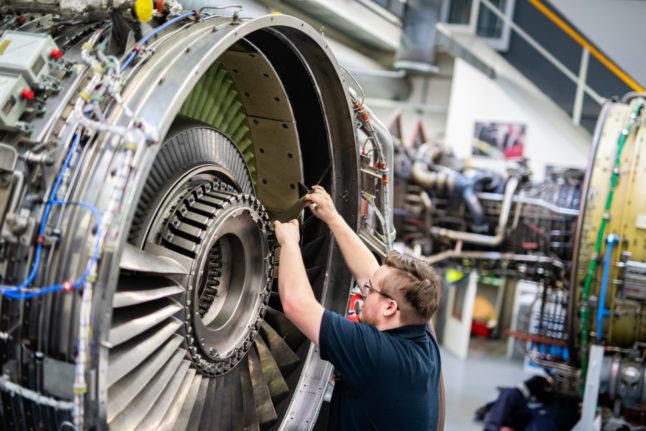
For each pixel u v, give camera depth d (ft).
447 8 31.76
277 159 9.09
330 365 8.95
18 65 5.41
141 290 5.99
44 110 5.56
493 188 20.07
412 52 27.12
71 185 5.32
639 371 13.97
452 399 18.08
